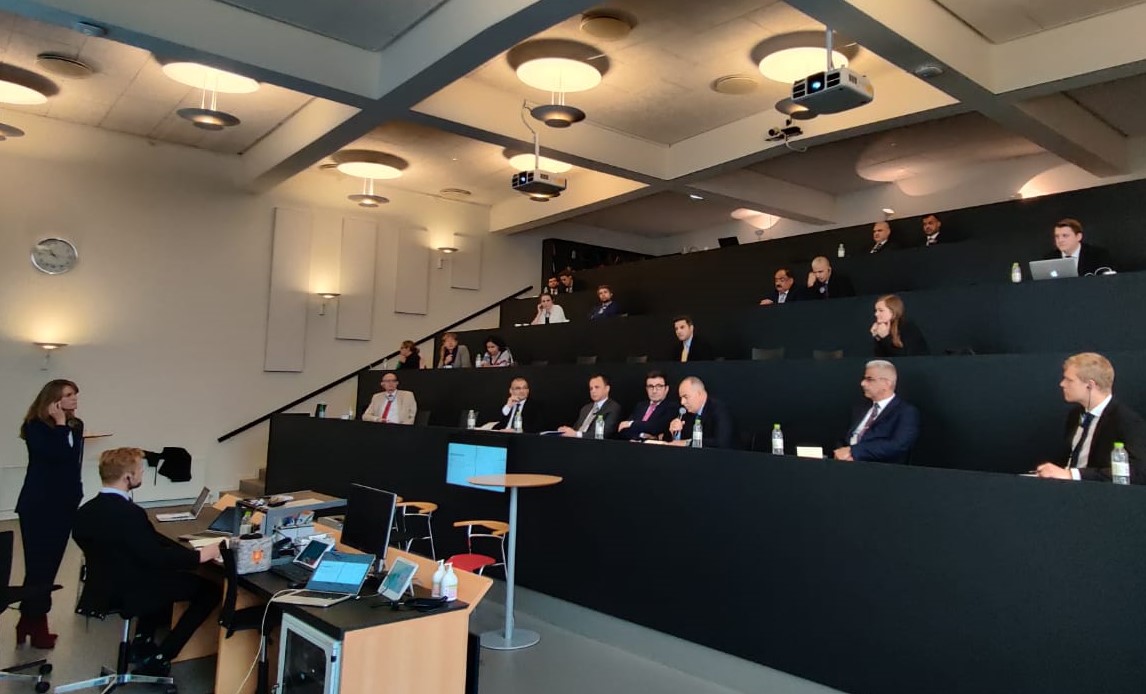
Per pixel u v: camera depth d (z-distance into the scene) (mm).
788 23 5414
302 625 2656
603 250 12766
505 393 6805
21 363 7438
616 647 4246
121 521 3275
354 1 5137
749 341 6297
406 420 7121
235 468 8719
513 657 4062
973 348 5105
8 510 7273
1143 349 4352
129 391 8031
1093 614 2607
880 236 7582
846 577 3289
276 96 6863
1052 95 6613
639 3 5145
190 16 5016
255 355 8930
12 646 4023
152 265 8227
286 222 9219
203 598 3654
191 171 8508
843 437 4566
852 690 3221
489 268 11297
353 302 9750
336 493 6531
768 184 9781
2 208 7395
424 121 6504
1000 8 5234
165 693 3436
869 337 5633
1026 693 2734
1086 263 5371
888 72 6336
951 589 2967
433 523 5520
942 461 4266
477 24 4805
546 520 4742
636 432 5102
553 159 7641
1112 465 2863
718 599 3762
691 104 7000
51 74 6457
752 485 3688
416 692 2623
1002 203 6977
